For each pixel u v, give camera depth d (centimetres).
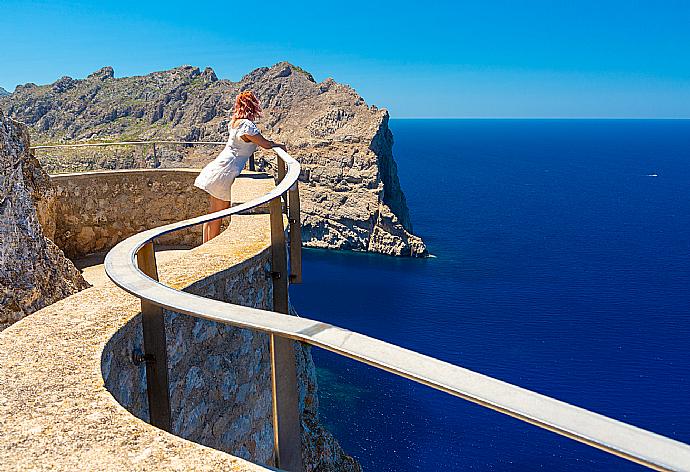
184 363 438
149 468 209
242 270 525
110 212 1030
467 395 158
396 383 4028
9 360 307
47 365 300
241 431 526
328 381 4050
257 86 10319
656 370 4444
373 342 184
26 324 360
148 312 364
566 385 4216
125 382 358
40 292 642
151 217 1050
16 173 671
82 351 319
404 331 5184
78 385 277
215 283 483
